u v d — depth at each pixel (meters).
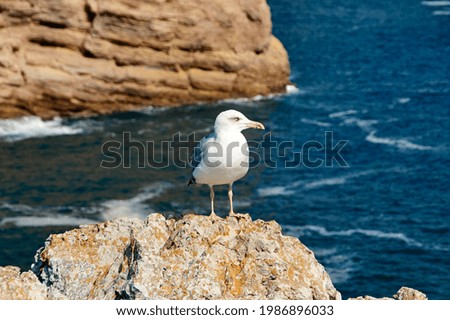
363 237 35.66
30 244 33.31
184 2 53.56
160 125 52.03
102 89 52.75
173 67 54.72
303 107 57.03
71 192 39.75
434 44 77.00
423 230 36.41
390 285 31.36
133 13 52.19
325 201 39.72
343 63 69.19
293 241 12.43
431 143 49.53
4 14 50.00
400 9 91.69
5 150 46.28
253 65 57.47
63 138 48.75
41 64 51.31
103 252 12.55
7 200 38.34
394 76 65.75
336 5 91.62
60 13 50.97
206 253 11.91
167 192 39.97
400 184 42.44
